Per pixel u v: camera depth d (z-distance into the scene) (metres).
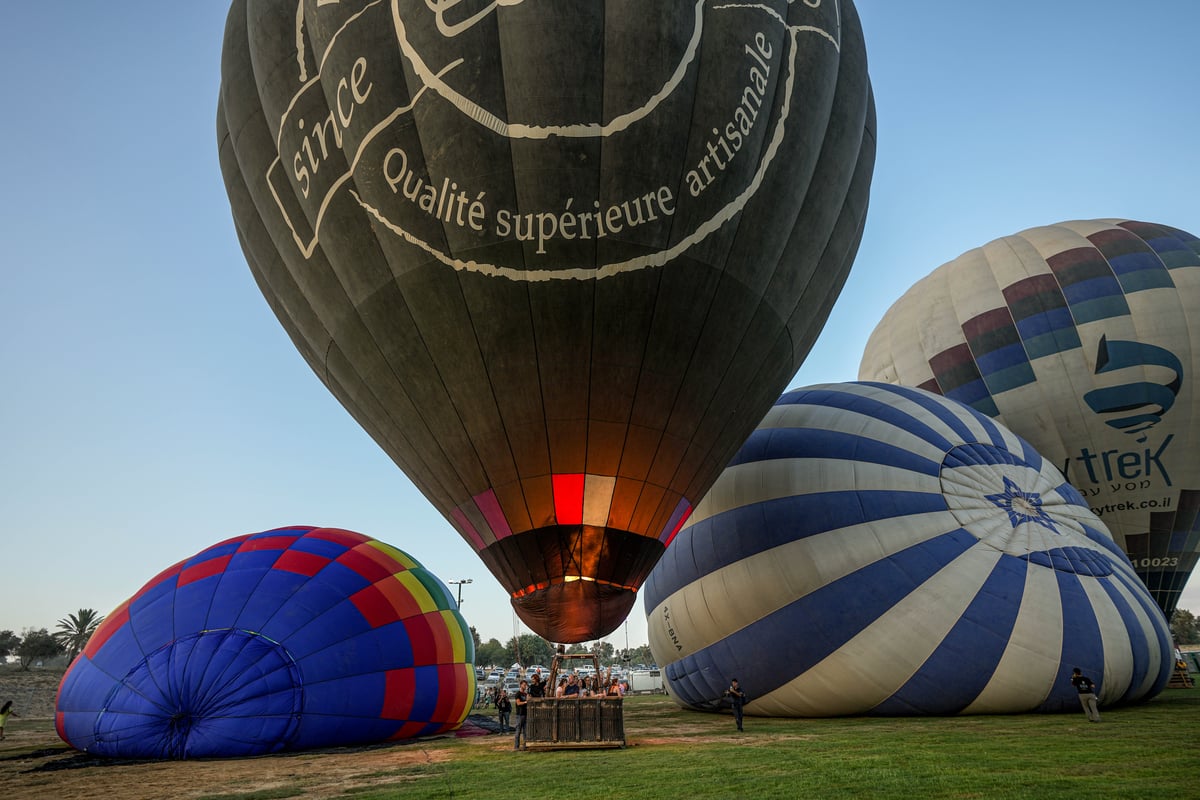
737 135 10.16
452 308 10.07
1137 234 22.61
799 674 14.42
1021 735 10.33
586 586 10.51
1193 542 20.34
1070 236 23.11
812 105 11.19
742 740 11.14
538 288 9.80
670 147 9.75
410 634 13.49
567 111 9.51
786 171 10.81
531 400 10.24
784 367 12.26
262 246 12.28
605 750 10.49
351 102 10.05
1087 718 12.20
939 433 16.06
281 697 11.58
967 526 14.54
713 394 10.95
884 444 15.82
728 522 15.97
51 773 9.80
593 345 10.04
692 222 9.98
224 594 12.69
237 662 11.67
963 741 9.81
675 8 9.83
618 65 9.62
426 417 10.89
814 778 7.29
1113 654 13.35
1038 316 21.58
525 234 9.66
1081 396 20.70
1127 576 15.07
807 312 12.23
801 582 14.63
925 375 23.52
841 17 12.68
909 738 10.36
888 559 14.26
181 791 8.10
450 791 7.36
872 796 6.35
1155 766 7.48
